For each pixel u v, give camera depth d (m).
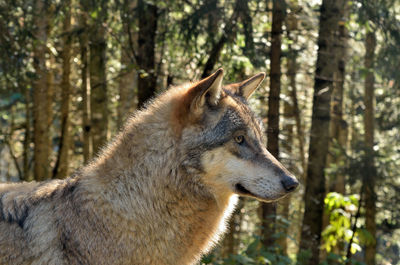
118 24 11.03
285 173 4.25
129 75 14.70
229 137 4.22
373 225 11.32
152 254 4.07
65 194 4.12
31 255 3.96
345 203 8.16
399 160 10.05
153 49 9.49
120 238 3.96
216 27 8.98
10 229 4.03
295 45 11.44
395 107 10.91
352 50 12.03
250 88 4.89
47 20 11.26
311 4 10.49
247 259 5.96
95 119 11.59
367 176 9.09
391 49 8.99
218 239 4.62
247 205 15.48
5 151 22.38
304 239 9.10
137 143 4.18
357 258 13.90
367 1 8.72
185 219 4.20
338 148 9.98
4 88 11.48
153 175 4.11
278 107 9.03
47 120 12.80
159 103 4.38
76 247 3.93
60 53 13.72
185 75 10.77
